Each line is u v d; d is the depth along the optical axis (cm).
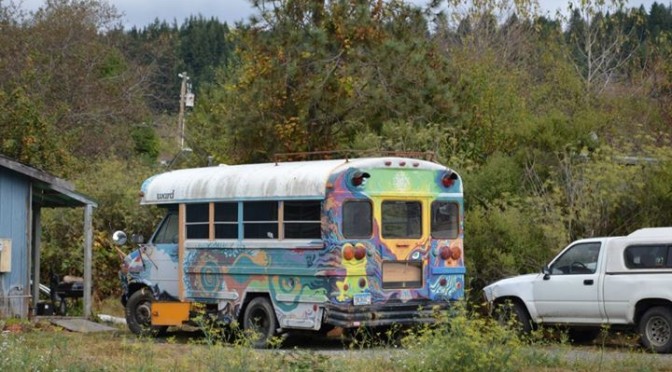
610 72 5034
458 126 2998
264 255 2031
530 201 2480
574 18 5034
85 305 2603
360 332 2002
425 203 2028
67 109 4619
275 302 2008
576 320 2053
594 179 2433
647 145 2777
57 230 3303
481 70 3378
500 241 2425
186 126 4825
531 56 5041
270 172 2048
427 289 2012
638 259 1984
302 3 3219
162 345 2020
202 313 1966
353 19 3161
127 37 6384
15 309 2403
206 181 2166
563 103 4150
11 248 2402
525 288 2127
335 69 3159
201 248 2161
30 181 2447
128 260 2353
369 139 2781
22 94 3316
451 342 1441
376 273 1952
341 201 1925
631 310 1969
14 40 5209
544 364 1670
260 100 3162
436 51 3300
